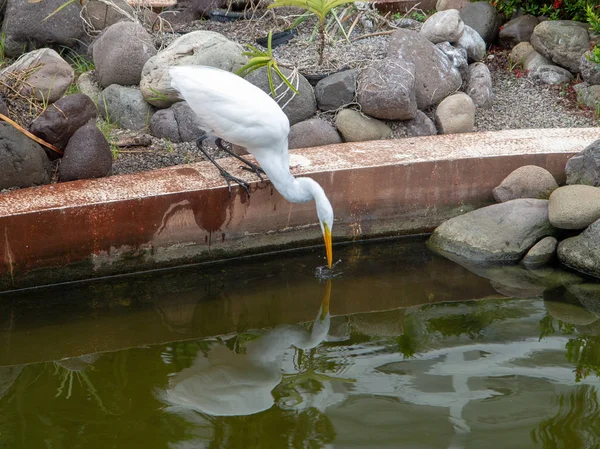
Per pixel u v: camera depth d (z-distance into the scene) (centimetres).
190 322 441
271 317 450
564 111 625
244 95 447
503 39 719
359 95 573
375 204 522
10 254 438
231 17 706
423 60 602
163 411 343
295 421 333
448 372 374
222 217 488
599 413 335
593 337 412
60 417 337
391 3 760
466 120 585
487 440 316
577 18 689
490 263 507
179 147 557
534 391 354
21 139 477
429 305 458
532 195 527
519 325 429
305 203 508
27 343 409
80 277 465
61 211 441
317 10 573
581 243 493
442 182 528
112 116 591
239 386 367
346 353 400
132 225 462
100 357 397
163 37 655
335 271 497
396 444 314
